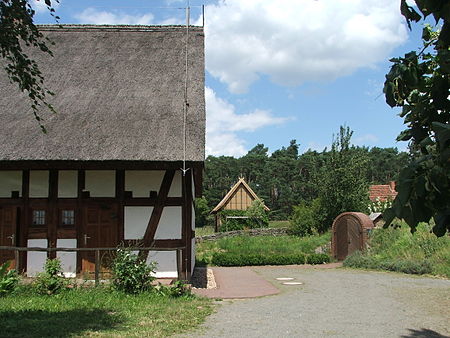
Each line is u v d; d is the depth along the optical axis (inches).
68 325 271.3
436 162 81.1
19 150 435.5
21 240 470.6
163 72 560.7
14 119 482.9
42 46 280.1
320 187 1221.1
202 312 322.3
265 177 3767.2
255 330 275.1
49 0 261.6
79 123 472.7
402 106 104.2
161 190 475.5
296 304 368.5
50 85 540.4
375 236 804.0
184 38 622.5
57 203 475.5
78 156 428.1
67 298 353.7
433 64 101.8
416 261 648.4
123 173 477.7
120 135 453.7
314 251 933.8
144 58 589.0
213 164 4082.2
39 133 457.4
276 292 432.5
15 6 255.8
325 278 573.0
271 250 968.3
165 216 472.1
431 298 405.1
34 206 475.5
